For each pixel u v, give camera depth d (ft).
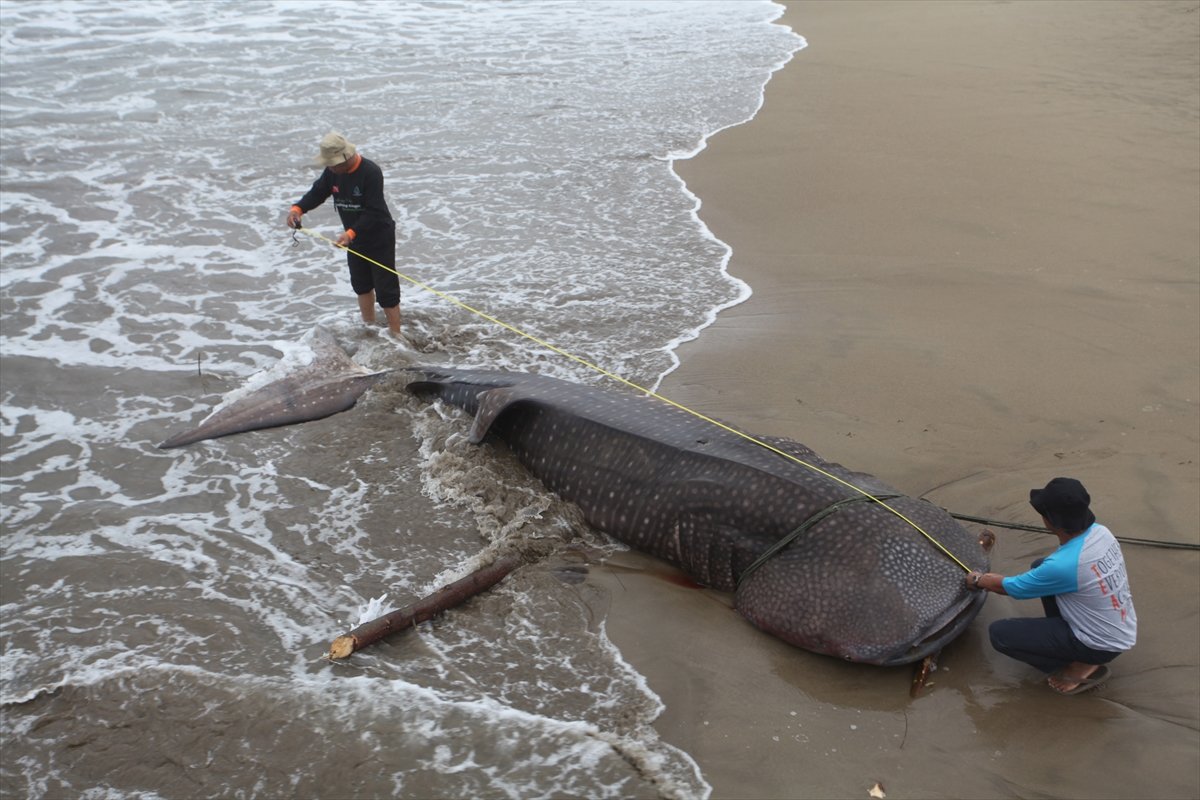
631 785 14.08
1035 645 15.64
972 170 39.01
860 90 50.62
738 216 36.35
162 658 16.55
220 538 19.77
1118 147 40.55
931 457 21.65
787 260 32.55
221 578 18.60
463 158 42.47
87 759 14.65
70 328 28.55
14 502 20.88
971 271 30.73
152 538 19.76
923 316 28.17
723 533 18.03
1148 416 22.68
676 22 67.97
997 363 25.40
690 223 35.88
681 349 27.09
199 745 14.82
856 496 17.54
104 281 31.45
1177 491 19.93
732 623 17.52
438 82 53.26
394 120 47.11
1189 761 14.35
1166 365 24.80
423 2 72.02
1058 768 14.38
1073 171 38.27
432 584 18.49
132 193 38.24
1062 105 46.32
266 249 34.12
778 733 15.08
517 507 20.57
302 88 51.57
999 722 15.29
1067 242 32.27
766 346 26.96
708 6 72.90
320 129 45.62
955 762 14.53
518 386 22.47
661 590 18.40
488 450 22.45
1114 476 20.58
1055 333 26.76
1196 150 39.81
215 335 28.40
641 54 59.62
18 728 15.21
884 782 14.20
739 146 43.52
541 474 21.29
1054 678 15.94
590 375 25.89
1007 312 28.09
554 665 16.53
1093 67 52.24
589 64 57.36
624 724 15.25
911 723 15.30
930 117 45.70
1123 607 15.10
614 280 31.53
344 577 18.70
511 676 16.26
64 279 31.48
